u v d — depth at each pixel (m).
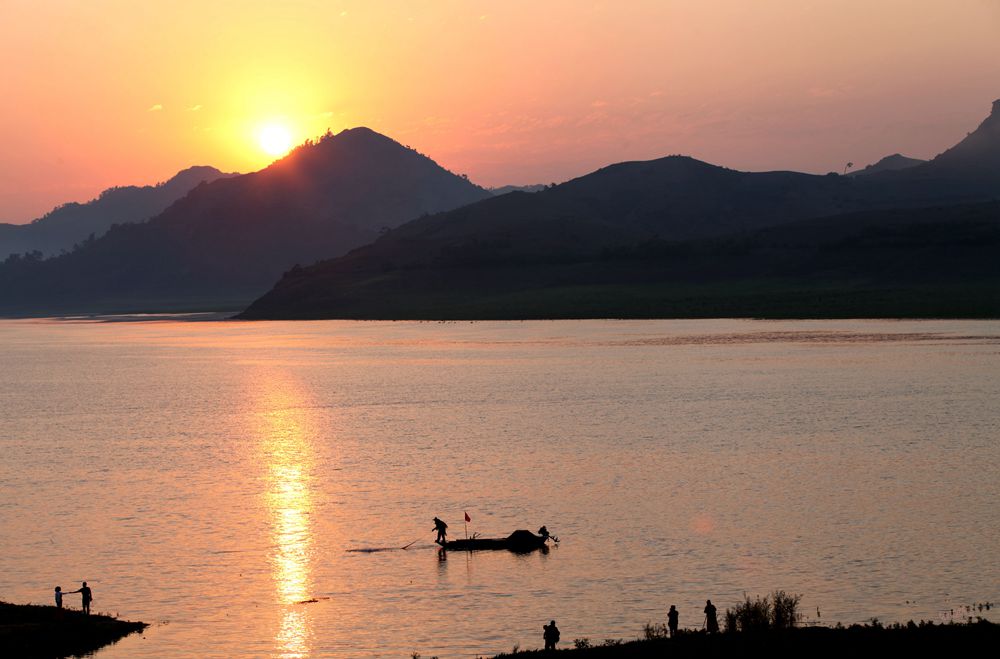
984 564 72.12
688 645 49.91
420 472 111.44
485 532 85.44
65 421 164.88
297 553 79.94
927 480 99.56
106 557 79.50
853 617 61.53
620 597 67.50
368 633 62.00
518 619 63.91
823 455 114.25
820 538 79.94
